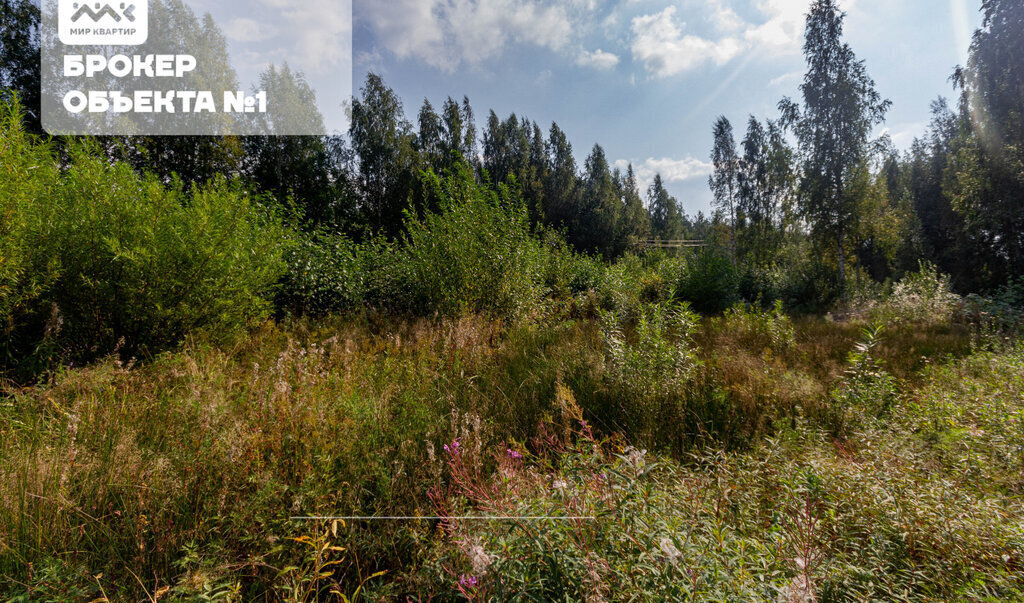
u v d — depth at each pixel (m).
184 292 4.85
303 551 2.03
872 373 4.54
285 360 3.45
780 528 2.12
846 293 17.55
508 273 7.96
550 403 3.98
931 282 13.71
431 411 3.62
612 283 13.64
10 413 3.07
